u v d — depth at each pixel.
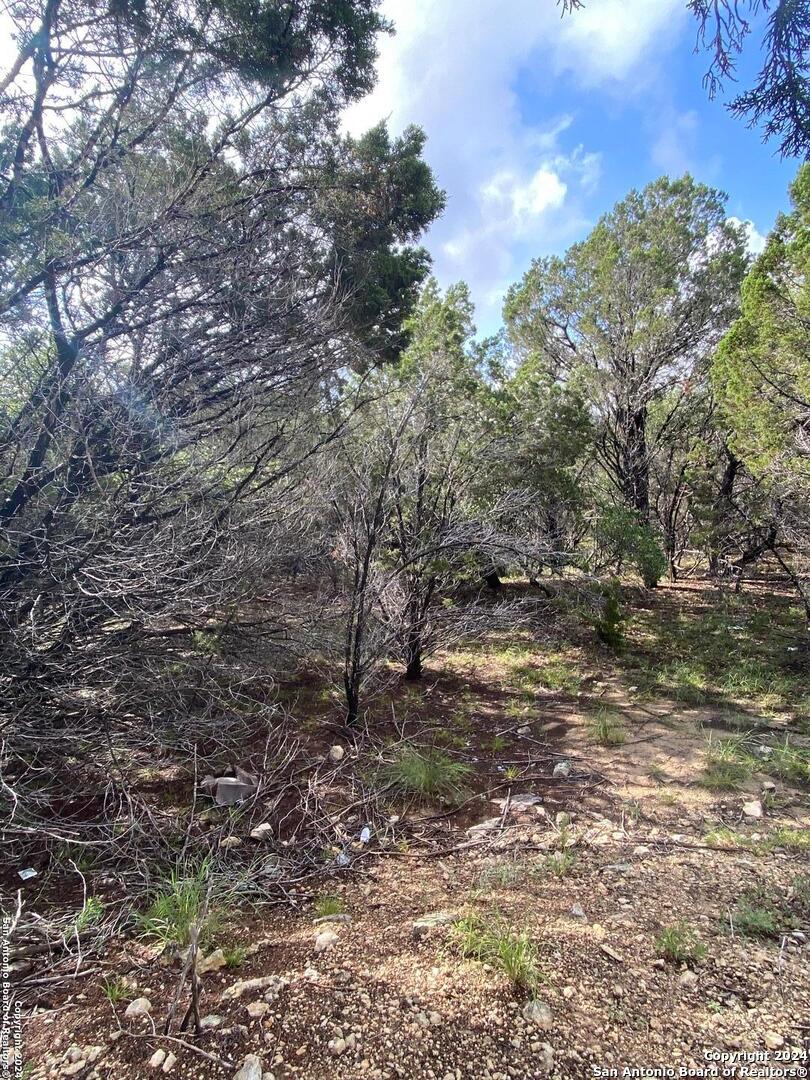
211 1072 1.40
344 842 2.70
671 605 8.25
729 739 3.83
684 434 10.56
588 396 9.48
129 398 2.95
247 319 3.25
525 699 4.73
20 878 2.31
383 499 3.93
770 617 7.42
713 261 9.36
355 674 3.98
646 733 4.01
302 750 3.61
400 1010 1.59
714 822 2.84
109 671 2.84
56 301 2.83
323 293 3.98
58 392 2.62
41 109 3.02
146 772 3.17
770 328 6.13
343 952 1.87
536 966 1.75
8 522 2.80
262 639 3.87
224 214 3.37
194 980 1.55
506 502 5.03
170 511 3.09
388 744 3.71
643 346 9.46
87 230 3.02
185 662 3.26
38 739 2.49
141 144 3.38
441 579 4.89
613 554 7.64
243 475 3.56
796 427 6.01
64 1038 1.54
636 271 9.41
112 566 2.63
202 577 2.93
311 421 3.82
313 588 4.57
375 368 5.74
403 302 6.70
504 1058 1.44
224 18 3.51
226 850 2.51
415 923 2.02
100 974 1.82
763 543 8.71
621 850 2.57
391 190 5.55
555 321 10.74
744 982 1.70
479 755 3.69
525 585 8.33
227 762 3.33
